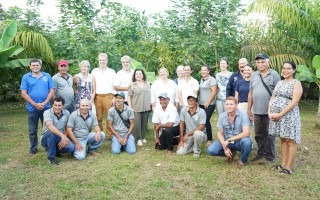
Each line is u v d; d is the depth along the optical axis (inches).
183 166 206.7
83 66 261.7
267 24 392.8
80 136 226.7
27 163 213.5
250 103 216.5
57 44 432.1
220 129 207.6
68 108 246.8
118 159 222.4
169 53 408.8
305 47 390.6
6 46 325.1
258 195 163.6
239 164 203.5
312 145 257.4
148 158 224.8
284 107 183.0
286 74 184.4
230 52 406.3
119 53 386.0
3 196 163.5
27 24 443.8
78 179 184.7
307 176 187.9
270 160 213.0
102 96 268.7
